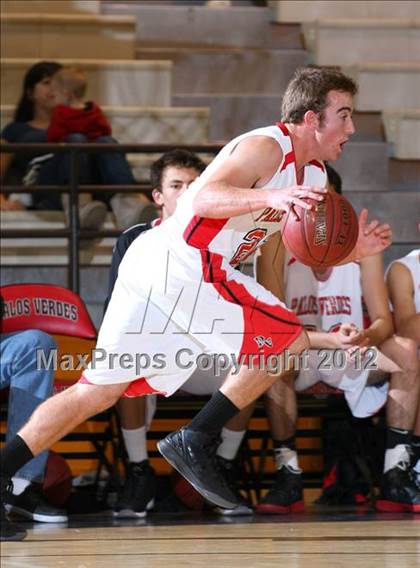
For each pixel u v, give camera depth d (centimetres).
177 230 709
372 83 1384
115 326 718
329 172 930
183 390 930
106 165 1188
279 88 1479
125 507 880
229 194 647
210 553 700
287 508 884
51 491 896
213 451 742
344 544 722
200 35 1529
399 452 891
